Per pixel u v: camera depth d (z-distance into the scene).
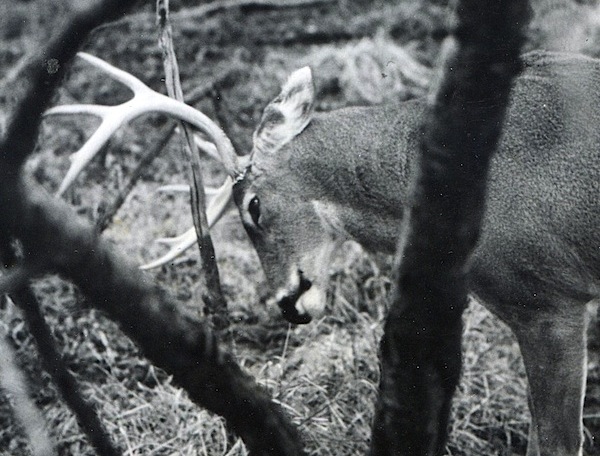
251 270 8.66
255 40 11.32
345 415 7.05
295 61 11.10
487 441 7.02
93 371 7.55
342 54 10.98
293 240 6.86
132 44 11.20
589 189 5.82
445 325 3.36
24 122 2.48
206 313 6.29
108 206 8.64
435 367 3.44
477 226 3.22
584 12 9.73
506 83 2.93
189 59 11.13
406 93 10.53
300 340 8.06
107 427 6.88
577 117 5.89
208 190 7.49
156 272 8.59
